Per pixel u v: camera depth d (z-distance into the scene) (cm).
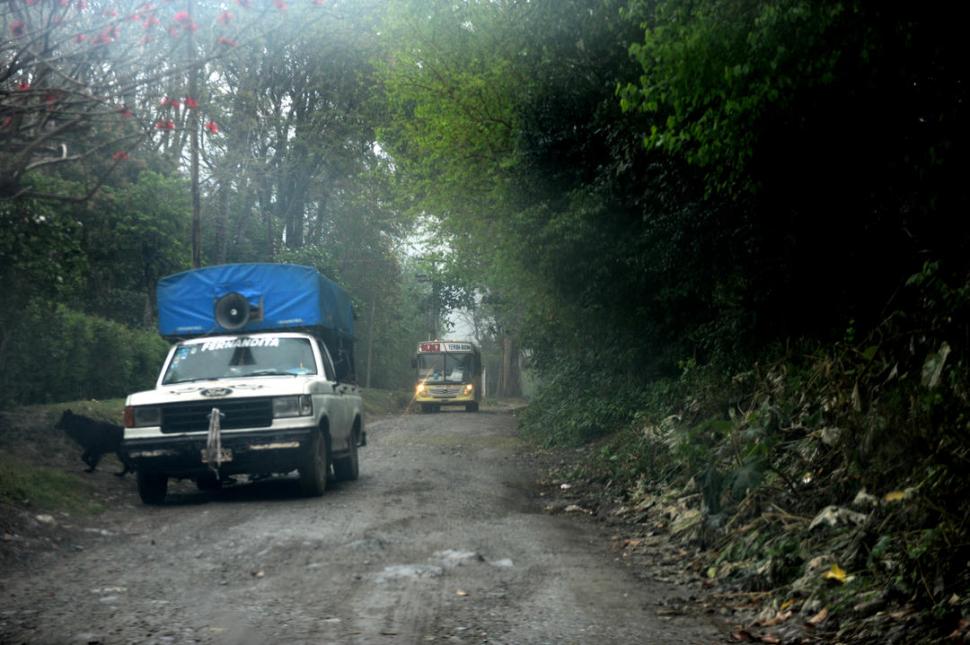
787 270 1192
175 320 1438
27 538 898
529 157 1688
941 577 566
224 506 1184
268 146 3819
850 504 736
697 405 1256
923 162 923
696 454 1024
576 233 1564
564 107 1608
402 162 2595
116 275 2878
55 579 738
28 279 1589
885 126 977
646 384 1830
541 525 1032
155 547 888
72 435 1452
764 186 1105
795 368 1100
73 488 1262
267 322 1430
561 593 688
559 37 1539
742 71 911
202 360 1377
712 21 919
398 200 2772
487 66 2073
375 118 3709
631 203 1534
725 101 983
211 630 571
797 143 1027
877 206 1045
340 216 5219
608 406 1931
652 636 570
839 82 937
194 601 654
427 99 2205
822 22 845
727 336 1320
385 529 970
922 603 570
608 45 1508
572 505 1203
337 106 3822
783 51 880
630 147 1459
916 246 1004
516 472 1667
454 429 2941
